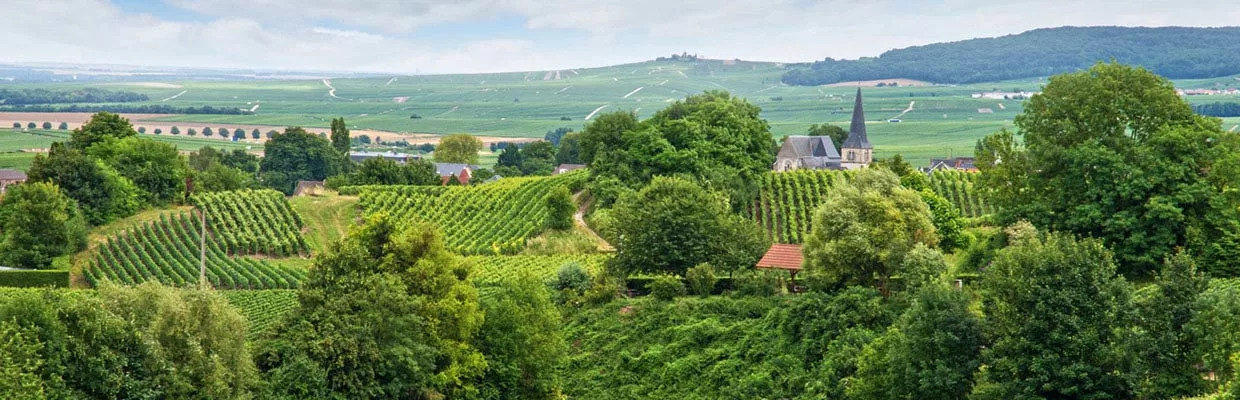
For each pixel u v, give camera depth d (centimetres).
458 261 8406
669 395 8550
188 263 12825
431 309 7750
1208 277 6241
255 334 9556
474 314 7975
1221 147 9112
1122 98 9438
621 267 11094
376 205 15862
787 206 15062
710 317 9388
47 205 11988
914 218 9106
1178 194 8931
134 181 14462
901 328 6719
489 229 15150
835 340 8106
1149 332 5922
